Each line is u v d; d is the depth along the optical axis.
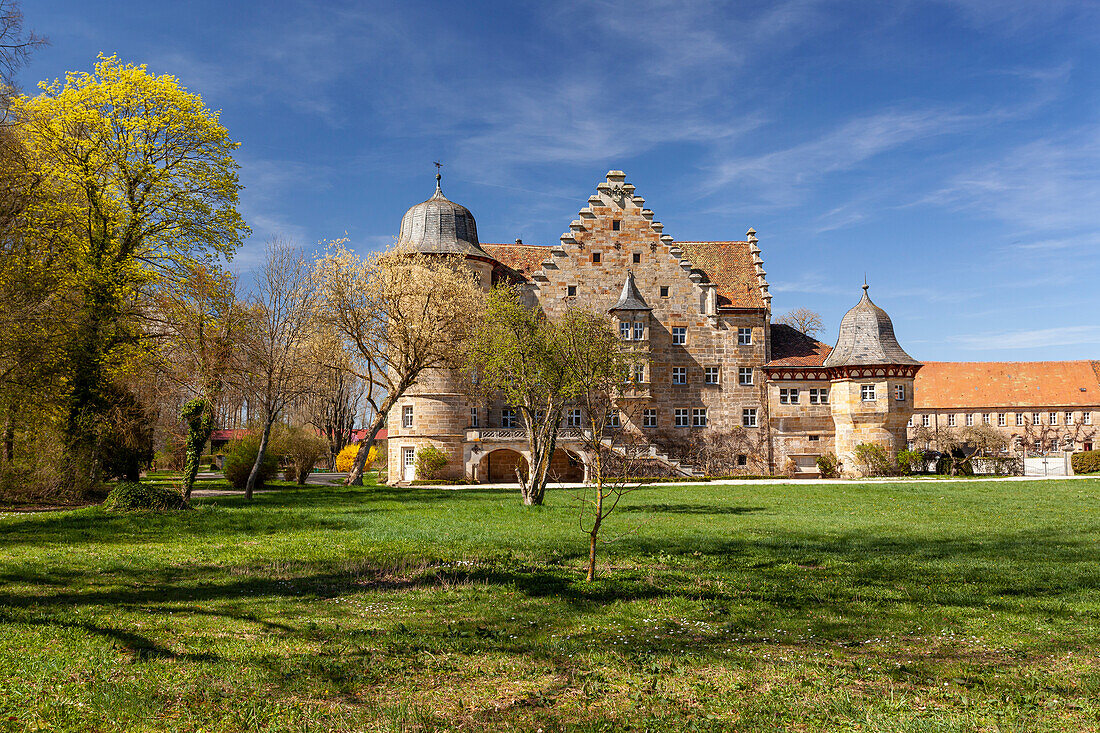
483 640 8.79
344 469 71.00
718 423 52.09
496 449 46.94
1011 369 83.31
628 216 52.78
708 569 13.82
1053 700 6.80
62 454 28.56
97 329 28.48
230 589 11.73
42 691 6.73
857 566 14.14
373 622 9.66
